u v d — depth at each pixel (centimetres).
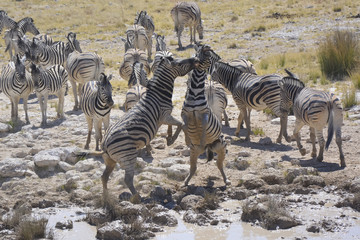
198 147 1573
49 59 3197
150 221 1412
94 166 1822
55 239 1324
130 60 2789
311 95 1750
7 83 2419
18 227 1364
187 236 1331
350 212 1438
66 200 1579
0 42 4969
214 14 5825
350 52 3178
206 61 1466
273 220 1372
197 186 1638
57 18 5928
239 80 2128
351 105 2502
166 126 2345
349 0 5784
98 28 5438
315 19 5091
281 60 3584
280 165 1791
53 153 1866
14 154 1934
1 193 1645
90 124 2030
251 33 4738
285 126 1969
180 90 3139
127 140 1463
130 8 6462
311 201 1509
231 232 1345
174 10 4419
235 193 1567
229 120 2481
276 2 6188
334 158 1848
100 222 1413
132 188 1502
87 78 2686
